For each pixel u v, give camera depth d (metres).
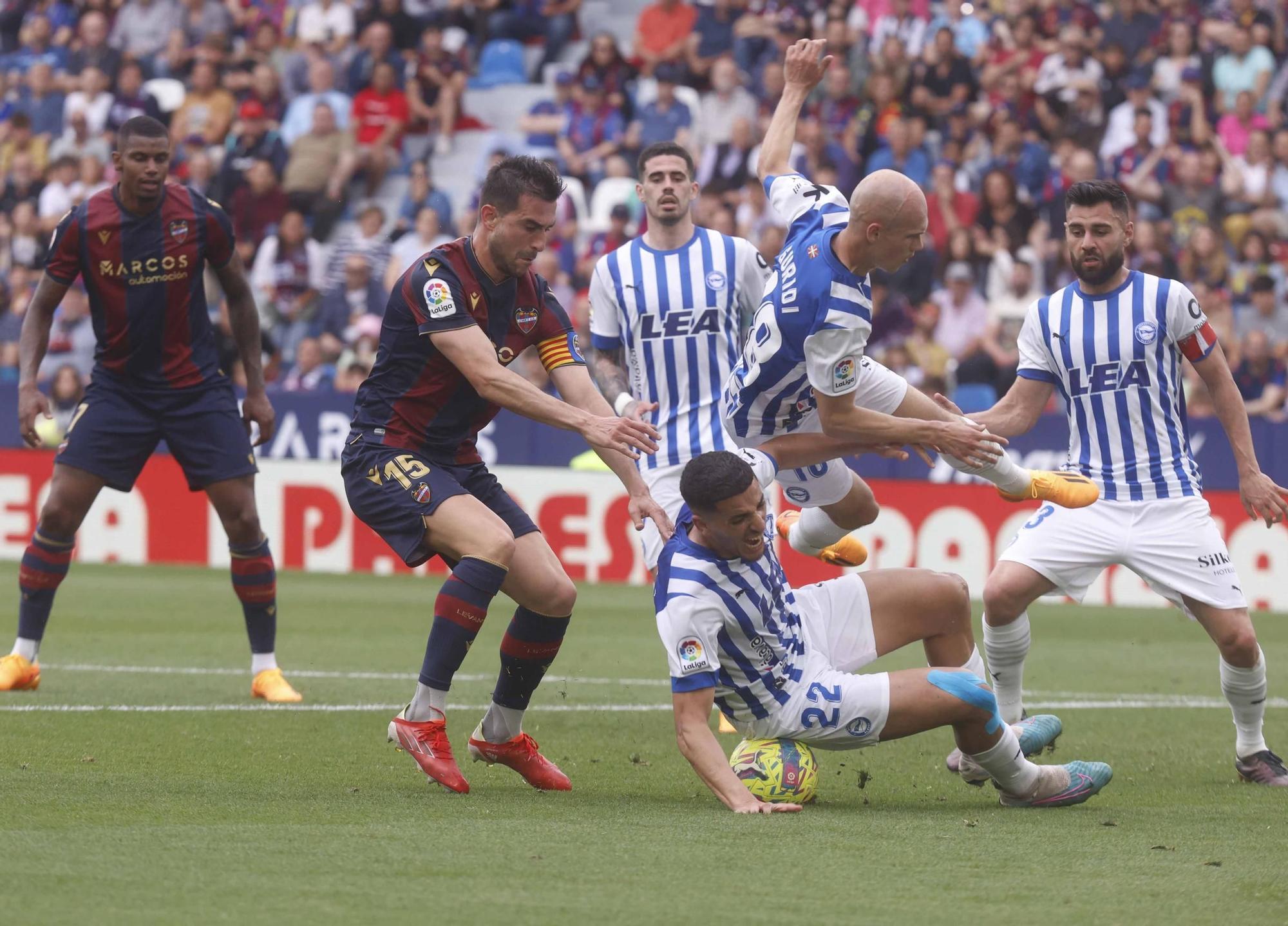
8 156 67.94
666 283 23.92
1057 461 47.00
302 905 11.43
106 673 28.66
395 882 12.26
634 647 34.78
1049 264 54.62
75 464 25.02
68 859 12.82
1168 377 20.56
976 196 56.12
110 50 69.94
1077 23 61.00
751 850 13.76
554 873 12.69
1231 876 12.93
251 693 26.23
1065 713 25.88
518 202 17.38
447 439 18.38
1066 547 20.61
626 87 64.12
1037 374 21.23
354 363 56.16
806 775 16.41
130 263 24.36
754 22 63.41
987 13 62.22
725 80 61.75
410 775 18.47
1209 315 51.53
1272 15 60.12
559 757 20.62
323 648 33.84
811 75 21.30
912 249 17.36
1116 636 39.25
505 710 17.98
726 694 16.36
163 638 34.94
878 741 16.33
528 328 18.39
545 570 17.83
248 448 25.52
